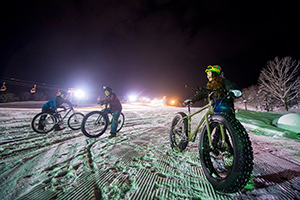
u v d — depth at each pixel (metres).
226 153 1.95
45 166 1.98
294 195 1.44
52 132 3.93
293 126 4.62
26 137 3.34
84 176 1.75
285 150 2.72
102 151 2.57
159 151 2.62
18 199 1.35
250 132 4.32
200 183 1.66
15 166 1.97
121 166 2.02
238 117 7.19
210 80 2.08
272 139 3.54
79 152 2.51
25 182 1.61
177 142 2.77
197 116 7.59
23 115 6.49
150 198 1.39
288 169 1.97
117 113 3.65
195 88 1.91
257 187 1.57
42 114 3.81
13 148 2.63
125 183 1.63
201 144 1.82
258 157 2.38
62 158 2.25
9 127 4.20
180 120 2.51
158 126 5.08
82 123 3.33
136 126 5.00
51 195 1.42
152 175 1.81
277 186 1.59
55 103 4.02
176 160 2.25
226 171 1.94
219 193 1.49
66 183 1.61
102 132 3.61
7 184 1.57
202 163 1.76
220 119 1.61
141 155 2.42
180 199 1.39
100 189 1.52
